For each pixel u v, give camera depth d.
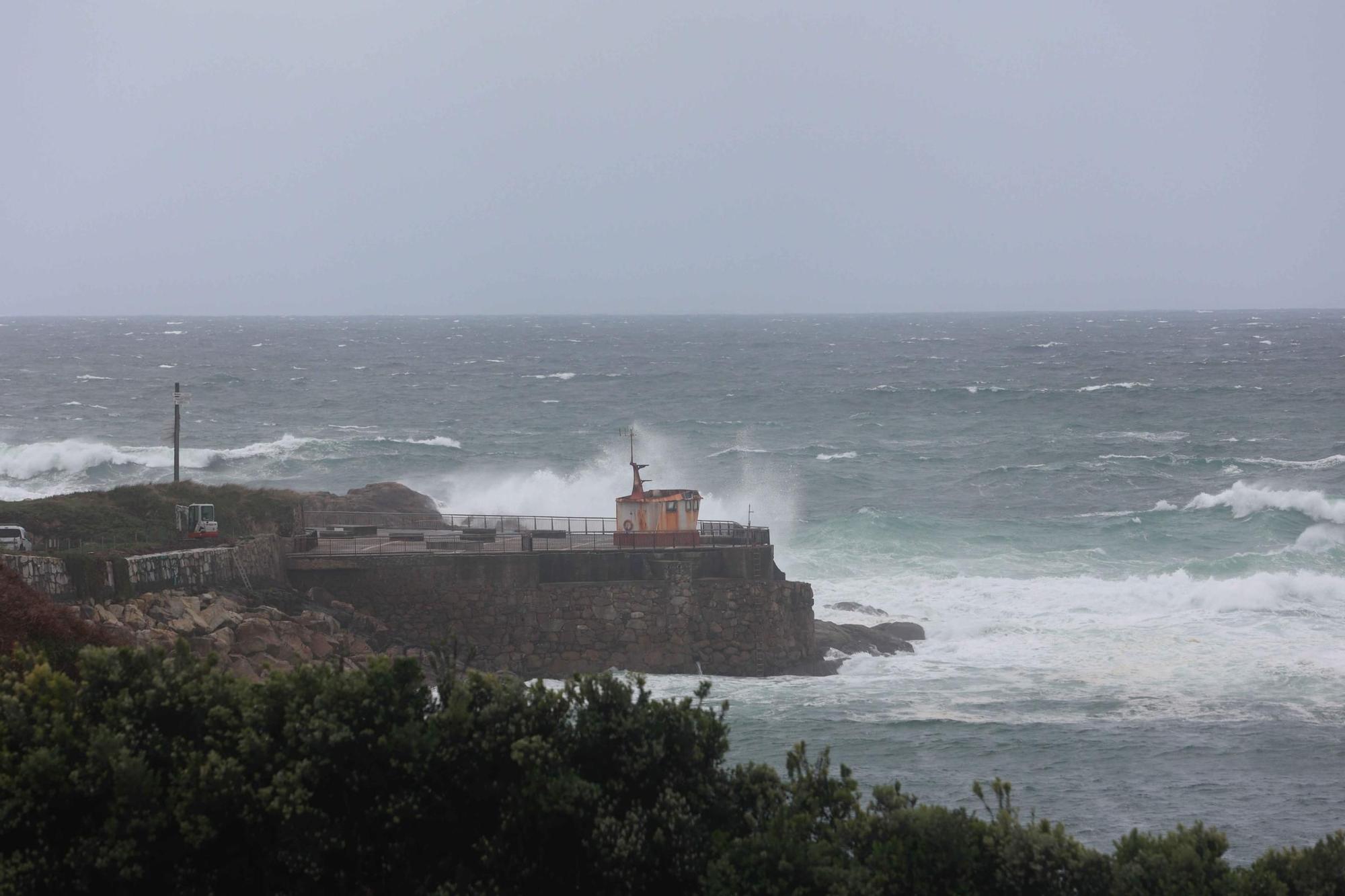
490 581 86.75
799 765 49.06
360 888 43.88
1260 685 84.69
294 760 43.34
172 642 73.00
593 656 87.25
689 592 88.25
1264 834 62.00
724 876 41.75
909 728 76.62
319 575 87.25
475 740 45.22
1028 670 88.88
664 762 46.22
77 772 42.03
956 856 42.34
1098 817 64.19
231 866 43.28
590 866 43.91
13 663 51.81
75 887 41.28
